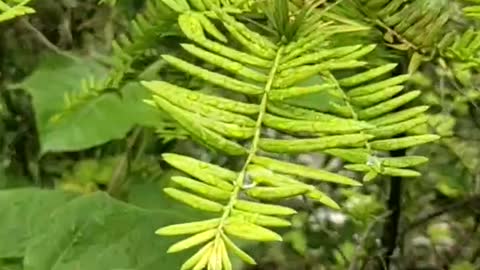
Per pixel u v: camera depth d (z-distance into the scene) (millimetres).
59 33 1013
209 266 337
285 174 374
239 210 347
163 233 341
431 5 453
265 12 432
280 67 405
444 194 1241
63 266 621
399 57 476
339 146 374
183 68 395
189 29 412
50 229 641
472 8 416
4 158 1039
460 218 1284
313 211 1265
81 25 982
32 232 666
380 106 403
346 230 1278
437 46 451
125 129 634
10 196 678
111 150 948
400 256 1116
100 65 735
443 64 459
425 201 1238
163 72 557
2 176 992
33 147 1034
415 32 453
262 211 348
